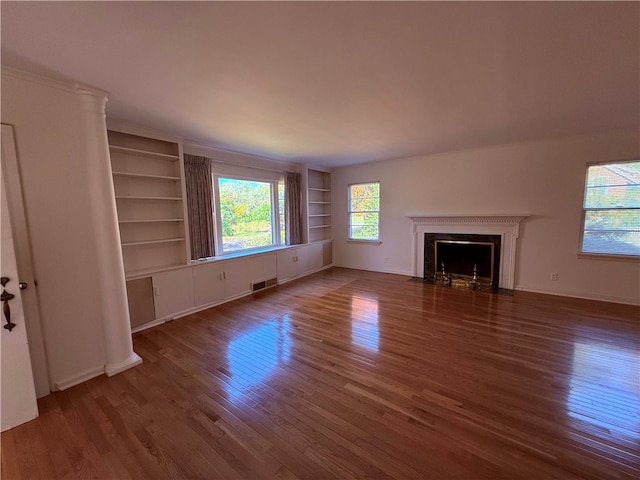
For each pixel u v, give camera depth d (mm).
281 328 3326
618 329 3100
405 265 5777
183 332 3246
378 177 5945
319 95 2422
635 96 2514
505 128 3512
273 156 5086
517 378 2256
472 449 1607
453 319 3467
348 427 1790
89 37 1576
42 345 2127
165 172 3775
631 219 3775
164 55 1781
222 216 4594
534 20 1486
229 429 1791
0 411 1798
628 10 1397
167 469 1522
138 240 3512
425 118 3068
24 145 2000
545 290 4395
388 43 1684
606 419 1810
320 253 6422
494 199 4672
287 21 1464
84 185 2295
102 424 1851
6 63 1852
